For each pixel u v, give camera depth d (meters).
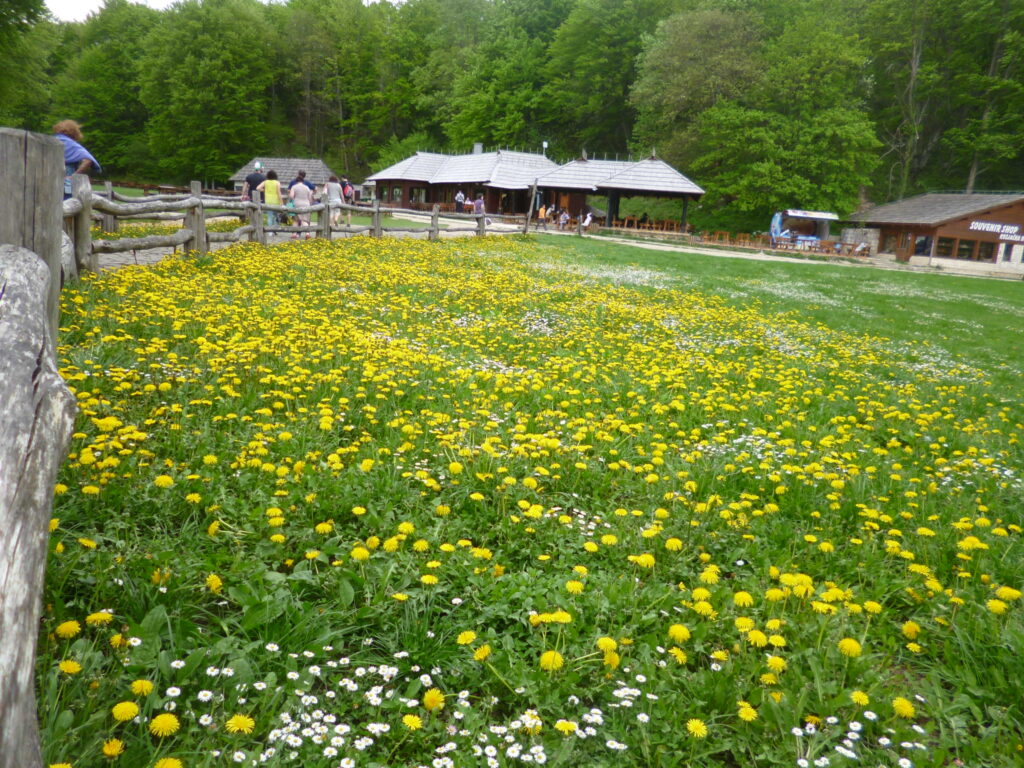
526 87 71.94
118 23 91.19
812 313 15.52
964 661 2.71
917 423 6.59
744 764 2.14
